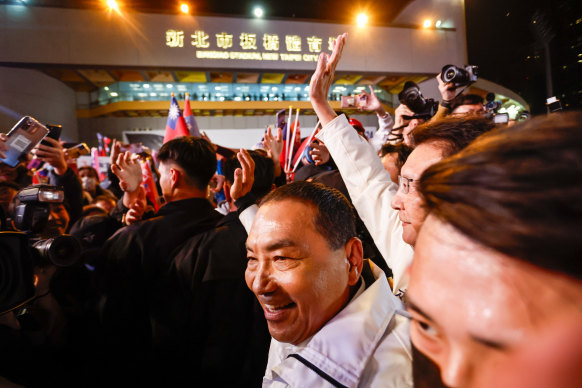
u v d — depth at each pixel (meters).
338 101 17.28
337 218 0.67
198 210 1.32
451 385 0.14
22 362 1.02
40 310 1.14
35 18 14.05
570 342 0.12
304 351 0.58
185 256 1.17
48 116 15.72
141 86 18.20
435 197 0.15
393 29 16.53
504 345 0.13
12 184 1.66
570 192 0.11
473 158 0.14
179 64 15.25
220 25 15.46
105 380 1.16
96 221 1.66
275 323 0.66
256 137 17.44
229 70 15.78
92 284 1.21
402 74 16.77
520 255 0.12
